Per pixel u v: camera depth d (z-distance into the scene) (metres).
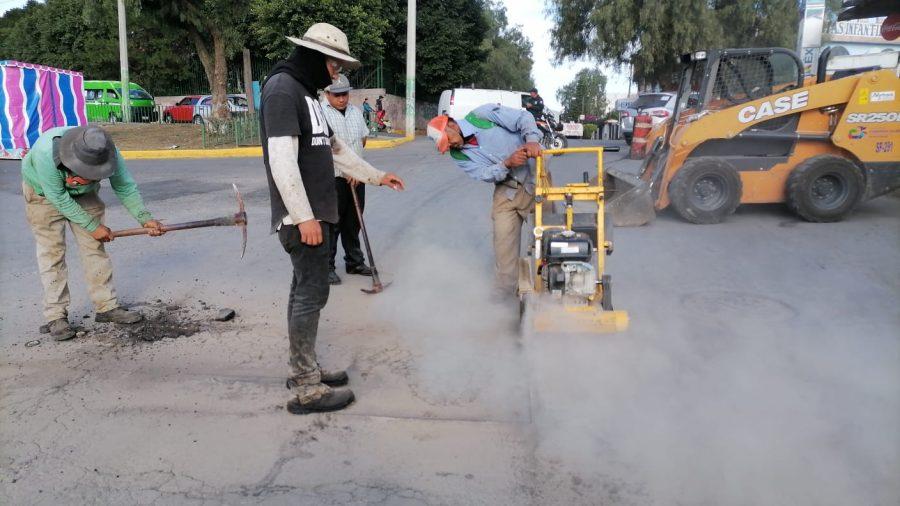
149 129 22.88
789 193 7.48
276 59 21.30
